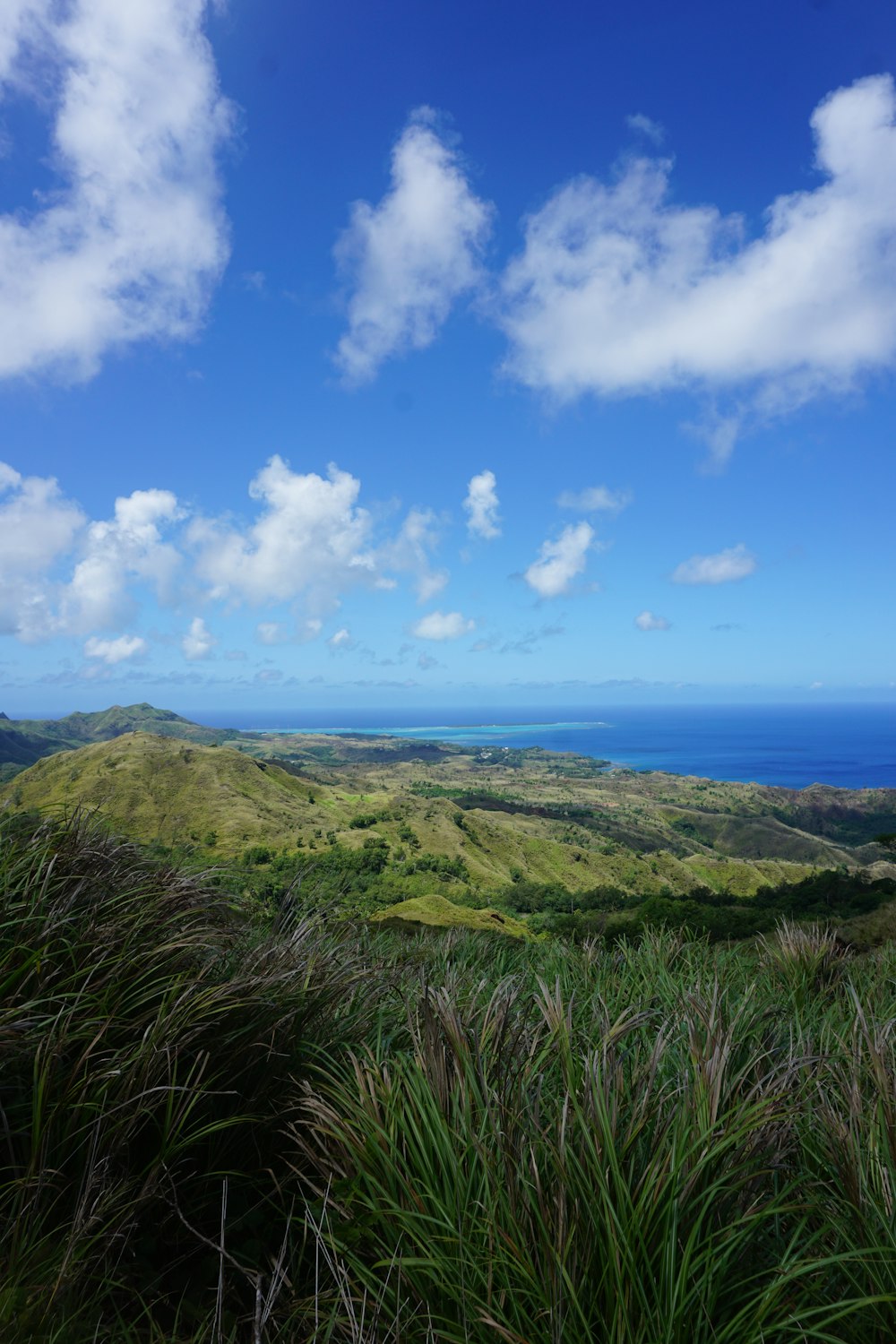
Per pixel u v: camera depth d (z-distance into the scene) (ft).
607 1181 5.23
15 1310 4.67
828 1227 5.65
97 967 6.96
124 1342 4.90
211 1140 7.03
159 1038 6.81
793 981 14.58
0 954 6.95
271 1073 7.72
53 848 8.52
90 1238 5.36
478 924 46.03
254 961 9.12
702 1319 4.66
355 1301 5.53
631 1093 6.61
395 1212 5.41
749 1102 6.50
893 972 15.23
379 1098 6.73
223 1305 5.87
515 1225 5.10
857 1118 6.66
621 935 17.34
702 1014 8.83
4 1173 6.02
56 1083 6.31
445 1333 4.68
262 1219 6.77
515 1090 6.64
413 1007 9.40
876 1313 5.00
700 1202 5.30
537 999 8.68
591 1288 4.87
